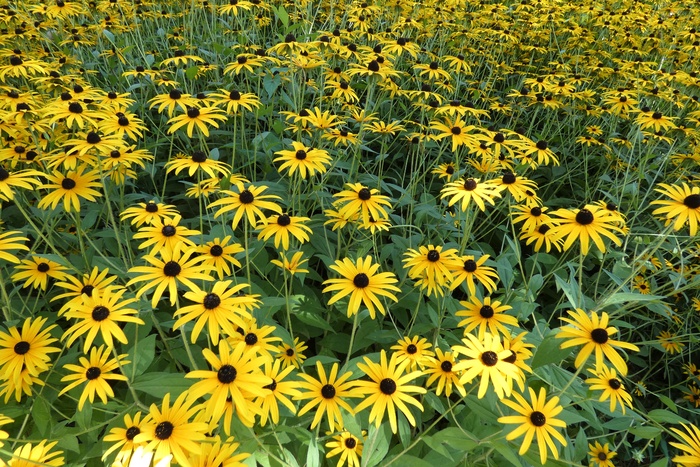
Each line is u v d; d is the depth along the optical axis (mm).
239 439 2197
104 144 2982
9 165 3740
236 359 1988
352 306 2498
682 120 6430
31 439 2391
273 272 3896
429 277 2895
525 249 5312
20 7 6602
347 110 5637
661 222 5199
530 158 4688
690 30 8664
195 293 2164
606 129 7117
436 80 6082
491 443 2172
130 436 2008
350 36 6684
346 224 3662
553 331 2480
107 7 6848
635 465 4203
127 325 2789
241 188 2953
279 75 5008
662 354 5055
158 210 2820
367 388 2229
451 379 2639
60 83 4617
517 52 8867
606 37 8938
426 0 8578
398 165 6520
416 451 2680
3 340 2295
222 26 7574
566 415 2609
